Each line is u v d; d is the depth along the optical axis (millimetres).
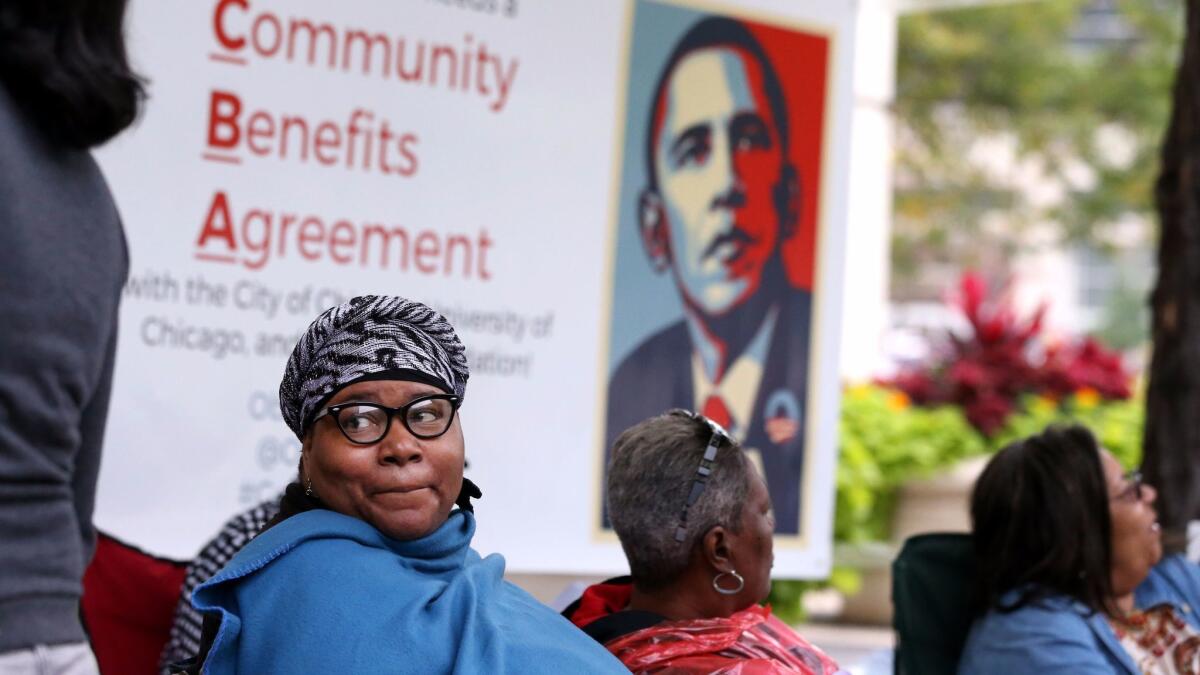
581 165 4117
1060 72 16703
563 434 4105
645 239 4238
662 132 4266
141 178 3480
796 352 4516
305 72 3684
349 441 1917
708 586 2494
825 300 4562
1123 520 3389
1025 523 3371
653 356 4262
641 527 2463
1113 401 7961
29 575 1837
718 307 4371
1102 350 8219
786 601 7238
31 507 1849
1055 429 3451
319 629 1812
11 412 1814
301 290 3693
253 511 2953
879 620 7875
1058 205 17703
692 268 4320
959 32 16453
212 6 3557
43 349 1837
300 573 1859
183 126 3525
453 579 1936
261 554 1881
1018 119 17047
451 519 2000
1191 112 4316
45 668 1830
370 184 3783
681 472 2449
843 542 7410
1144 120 16656
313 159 3701
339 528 1897
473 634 1867
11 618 1807
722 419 4379
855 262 8711
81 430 2023
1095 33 18828
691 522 2445
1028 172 18328
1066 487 3344
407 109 3834
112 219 1984
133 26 3451
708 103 4352
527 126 4027
